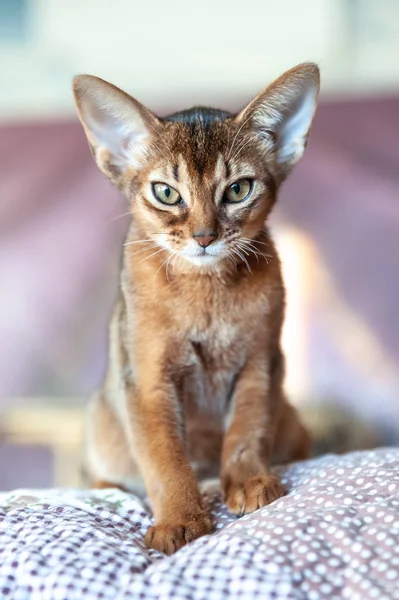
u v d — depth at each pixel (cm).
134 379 47
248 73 86
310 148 84
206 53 86
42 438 84
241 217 46
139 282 46
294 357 84
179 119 47
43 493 45
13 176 87
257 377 48
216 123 46
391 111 82
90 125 48
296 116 48
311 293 84
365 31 83
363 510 35
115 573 33
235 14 86
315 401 83
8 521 38
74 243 86
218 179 45
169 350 47
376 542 33
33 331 87
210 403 50
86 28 87
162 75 87
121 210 86
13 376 87
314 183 84
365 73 83
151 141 46
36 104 87
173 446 45
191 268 45
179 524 40
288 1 85
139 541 39
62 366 87
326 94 83
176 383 47
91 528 37
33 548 35
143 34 87
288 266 84
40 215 87
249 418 47
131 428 47
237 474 45
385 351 82
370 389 82
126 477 54
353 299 83
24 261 87
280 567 32
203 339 47
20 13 87
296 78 47
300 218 84
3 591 34
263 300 47
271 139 48
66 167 86
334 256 83
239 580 32
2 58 88
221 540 34
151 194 46
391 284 82
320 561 32
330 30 84
